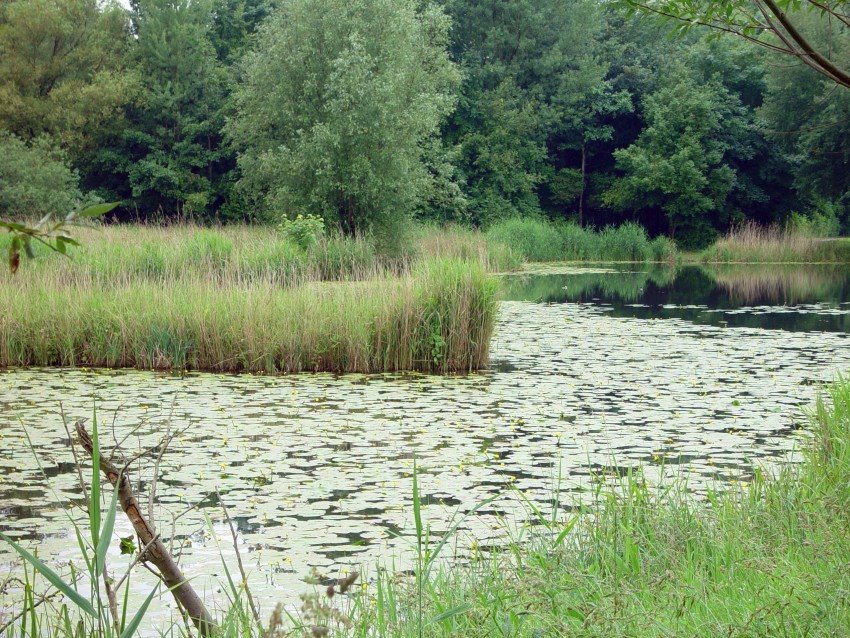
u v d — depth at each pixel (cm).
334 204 3141
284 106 3350
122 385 1171
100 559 277
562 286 2969
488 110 5066
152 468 759
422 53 3684
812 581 350
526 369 1322
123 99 4372
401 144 3195
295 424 934
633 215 5241
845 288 2961
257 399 1077
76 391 1121
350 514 636
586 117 5259
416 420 955
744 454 795
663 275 3553
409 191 3159
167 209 4644
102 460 290
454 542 570
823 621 318
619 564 419
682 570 404
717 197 4903
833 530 412
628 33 5569
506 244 3962
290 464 773
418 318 1336
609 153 5434
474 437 876
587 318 1995
